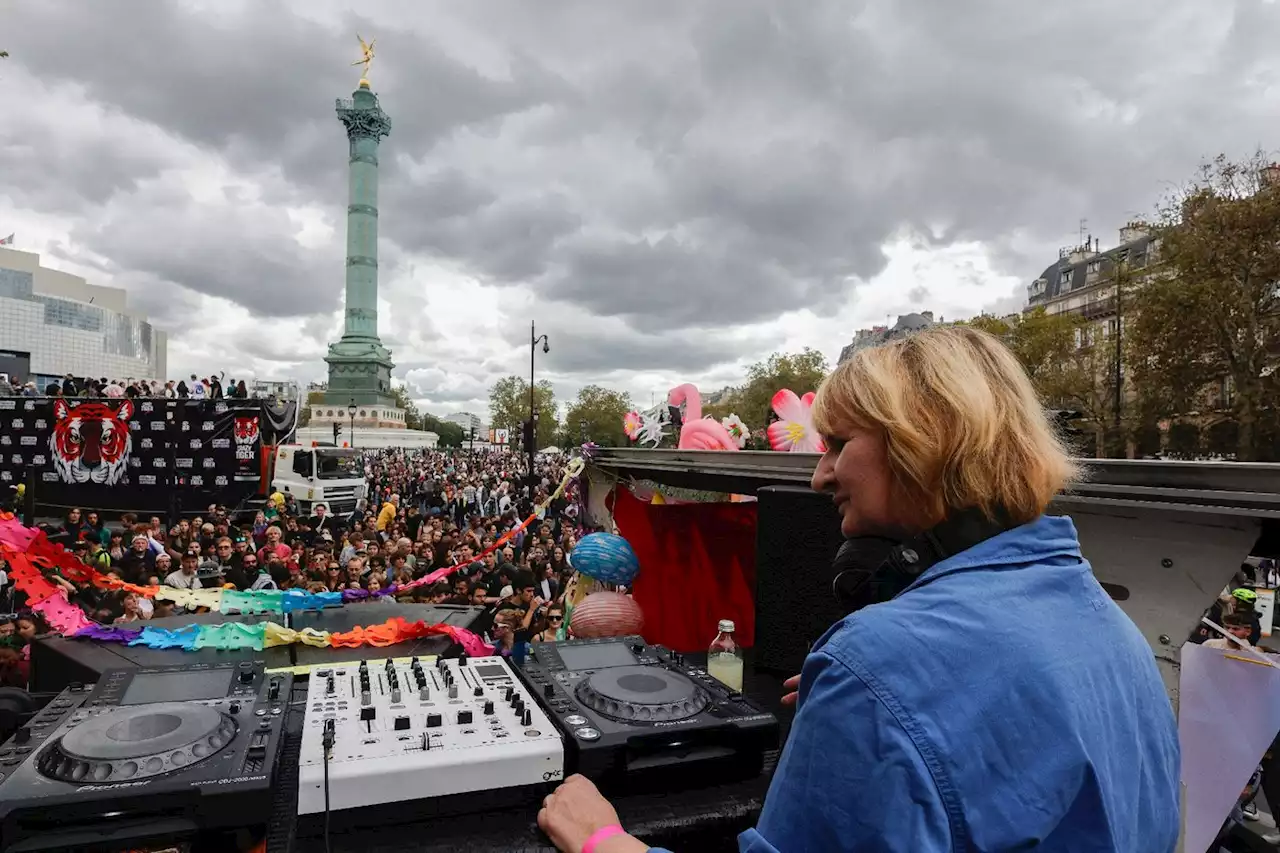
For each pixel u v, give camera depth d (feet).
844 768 2.38
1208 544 4.64
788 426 18.35
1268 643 25.34
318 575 28.22
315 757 4.74
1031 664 2.47
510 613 20.61
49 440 55.47
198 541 38.52
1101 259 172.45
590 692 5.82
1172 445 80.43
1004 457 2.81
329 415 234.99
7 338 305.32
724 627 7.95
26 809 3.98
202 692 5.67
